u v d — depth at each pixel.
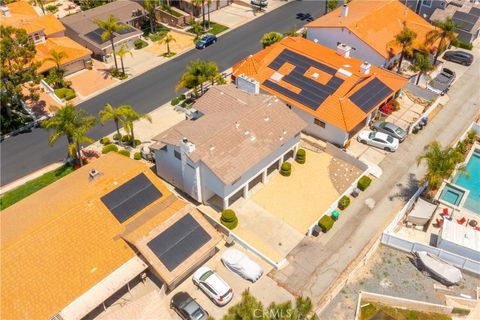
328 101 58.78
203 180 48.88
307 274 44.50
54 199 45.56
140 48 81.12
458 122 63.81
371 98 59.88
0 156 58.12
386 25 74.25
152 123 63.38
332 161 57.31
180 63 76.88
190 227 43.88
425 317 42.12
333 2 87.69
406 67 74.31
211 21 89.69
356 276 44.94
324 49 66.69
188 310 39.78
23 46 60.34
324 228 48.28
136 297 41.75
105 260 41.03
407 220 50.06
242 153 48.53
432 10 84.00
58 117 51.34
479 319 42.09
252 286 43.22
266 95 56.28
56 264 39.72
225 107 55.03
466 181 57.06
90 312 39.88
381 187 54.00
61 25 78.94
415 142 60.44
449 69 73.69
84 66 74.81
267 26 87.94
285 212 50.81
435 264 44.94
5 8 76.44
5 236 41.38
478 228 49.69
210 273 42.84
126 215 44.09
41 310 37.22
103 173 48.28
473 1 84.50
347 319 41.34
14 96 61.75
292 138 53.50
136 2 88.81
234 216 48.53
